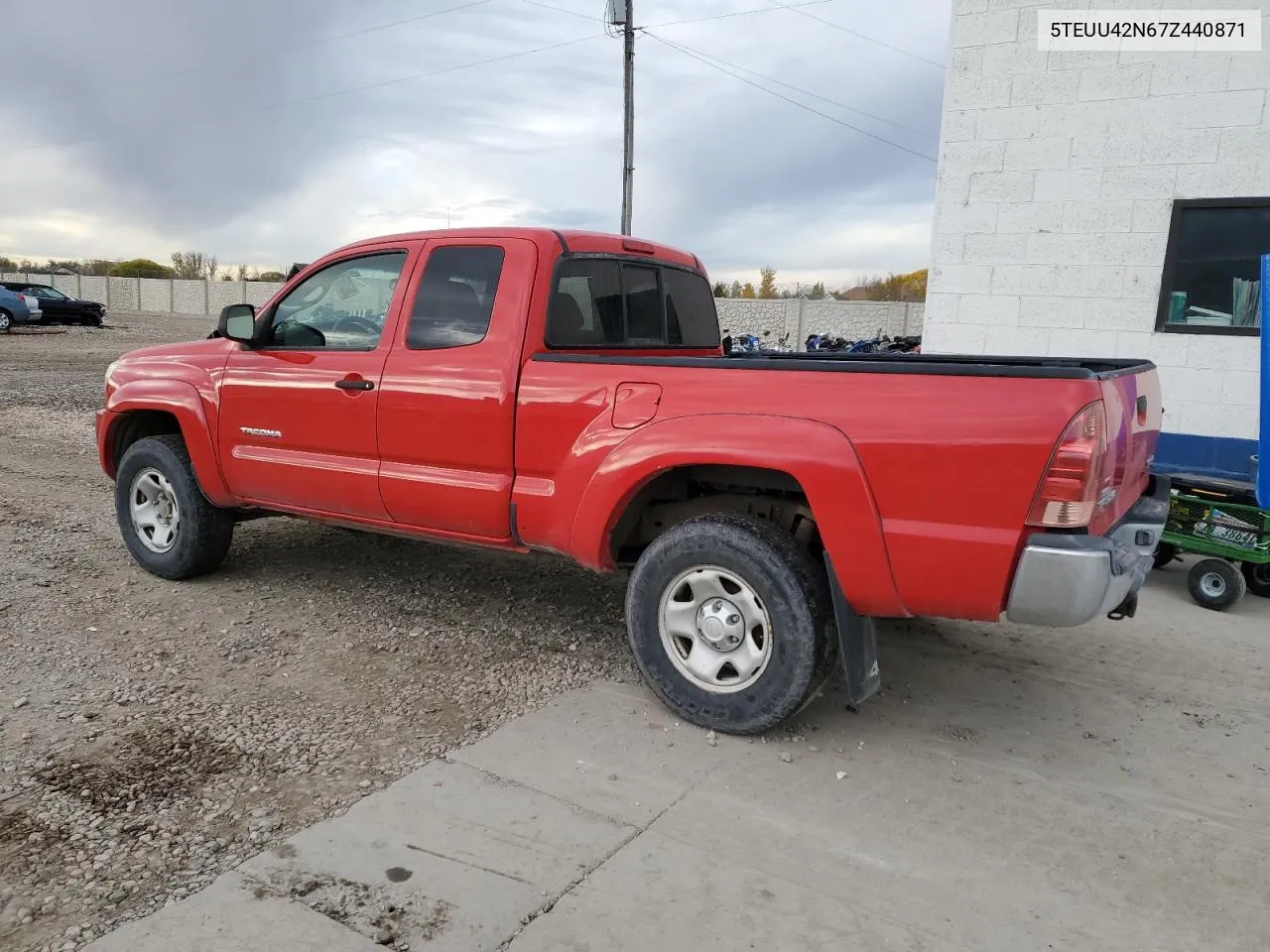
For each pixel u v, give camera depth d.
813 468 3.26
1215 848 2.96
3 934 2.37
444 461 4.20
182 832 2.86
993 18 7.23
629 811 3.06
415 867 2.71
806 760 3.46
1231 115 6.52
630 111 21.38
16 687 3.88
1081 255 7.16
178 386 5.11
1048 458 2.94
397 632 4.68
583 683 4.11
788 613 3.40
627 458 3.62
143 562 5.43
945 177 7.61
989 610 3.12
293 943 2.36
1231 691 4.27
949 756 3.54
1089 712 4.00
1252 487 5.48
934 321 7.81
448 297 4.23
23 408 12.85
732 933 2.46
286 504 4.87
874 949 2.42
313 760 3.34
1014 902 2.65
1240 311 6.71
